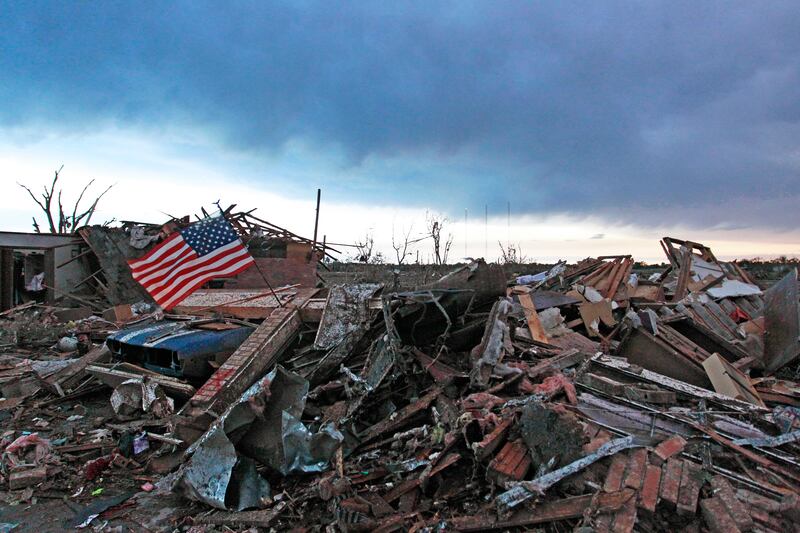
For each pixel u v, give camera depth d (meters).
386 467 4.87
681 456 4.48
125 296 17.81
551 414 4.41
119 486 5.29
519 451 4.54
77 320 15.04
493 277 6.97
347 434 5.48
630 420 5.13
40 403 7.92
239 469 4.91
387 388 6.18
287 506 4.54
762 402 6.71
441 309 6.20
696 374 7.32
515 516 3.91
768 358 8.85
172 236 7.74
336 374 6.97
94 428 6.92
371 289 7.63
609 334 9.73
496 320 6.46
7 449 5.77
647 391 5.69
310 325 8.20
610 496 3.86
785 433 5.01
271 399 5.23
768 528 3.67
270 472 5.15
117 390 7.20
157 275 7.64
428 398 5.79
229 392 6.50
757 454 4.61
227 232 7.87
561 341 8.74
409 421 5.71
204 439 4.86
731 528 3.59
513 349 7.53
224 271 7.76
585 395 5.68
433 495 4.52
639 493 3.90
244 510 4.58
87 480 5.39
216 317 8.92
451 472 4.72
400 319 6.57
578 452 4.23
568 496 4.05
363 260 24.56
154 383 7.13
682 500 3.86
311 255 15.17
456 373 6.09
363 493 4.61
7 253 18.06
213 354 7.66
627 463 4.26
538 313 9.50
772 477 4.30
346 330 7.23
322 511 4.52
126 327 9.49
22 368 9.55
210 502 4.59
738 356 8.91
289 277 13.27
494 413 5.12
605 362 6.77
